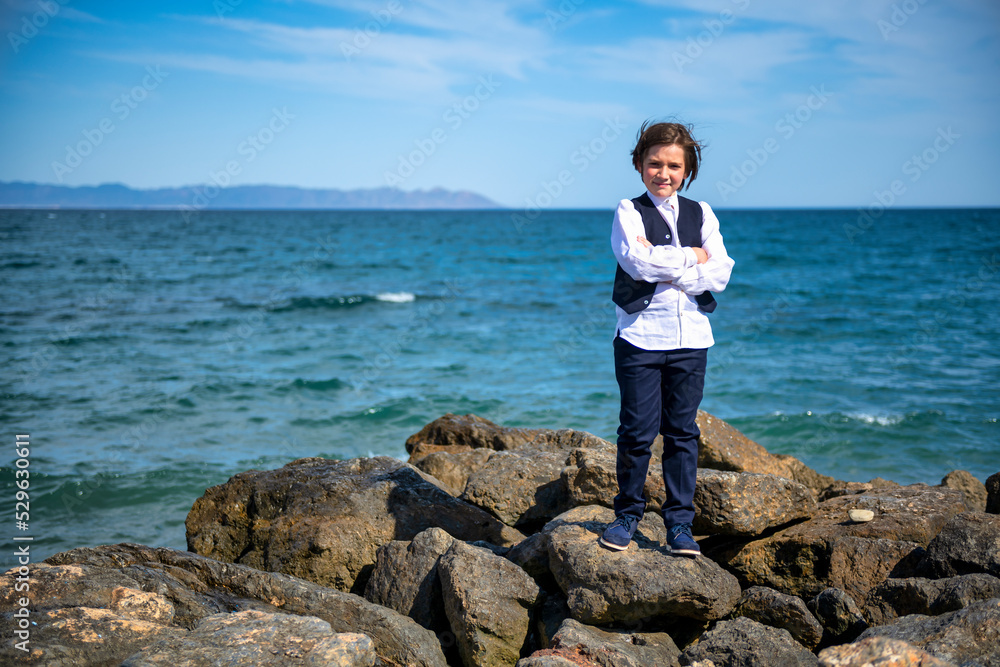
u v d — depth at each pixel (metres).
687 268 3.02
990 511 4.96
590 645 3.01
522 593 3.49
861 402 12.04
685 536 3.28
